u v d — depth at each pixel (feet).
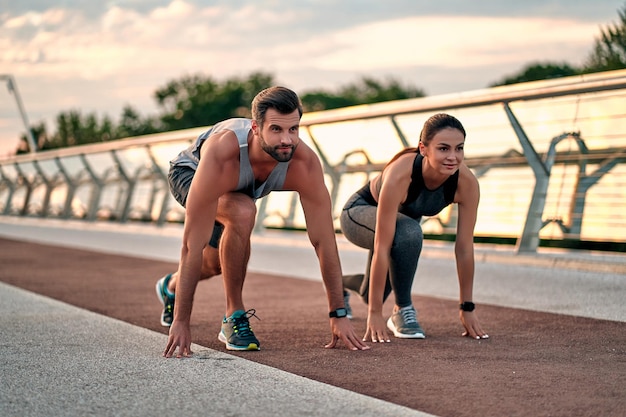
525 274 20.08
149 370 10.32
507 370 10.12
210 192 11.01
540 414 8.22
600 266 19.74
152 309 16.01
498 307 15.33
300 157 11.40
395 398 8.90
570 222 21.49
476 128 24.35
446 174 11.71
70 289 19.21
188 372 10.18
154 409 8.55
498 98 21.54
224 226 11.81
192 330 13.43
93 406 8.69
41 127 138.10
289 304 16.33
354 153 28.55
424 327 13.42
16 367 10.56
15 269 23.91
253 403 8.72
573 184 21.56
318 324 13.87
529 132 22.53
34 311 15.57
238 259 11.69
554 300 15.99
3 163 58.34
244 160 11.12
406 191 12.28
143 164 41.65
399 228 12.42
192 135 35.55
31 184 56.44
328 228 11.64
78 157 48.16
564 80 20.18
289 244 30.19
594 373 9.92
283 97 10.41
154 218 40.73
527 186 23.07
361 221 13.24
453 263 23.20
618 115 20.53
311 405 8.63
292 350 11.57
